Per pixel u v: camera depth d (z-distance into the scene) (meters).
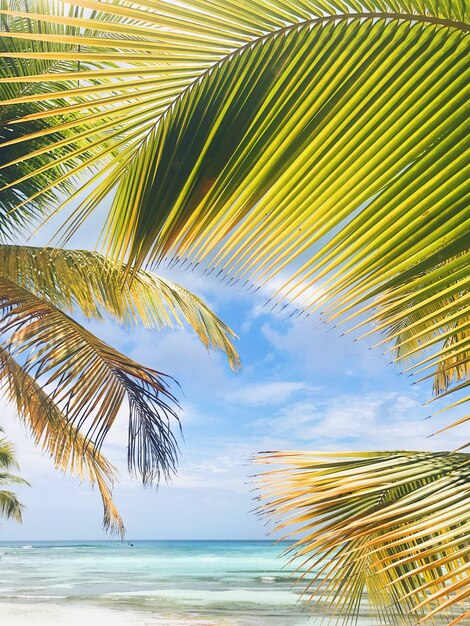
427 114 1.02
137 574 33.59
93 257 6.66
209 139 1.20
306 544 1.75
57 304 6.41
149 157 1.29
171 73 1.17
